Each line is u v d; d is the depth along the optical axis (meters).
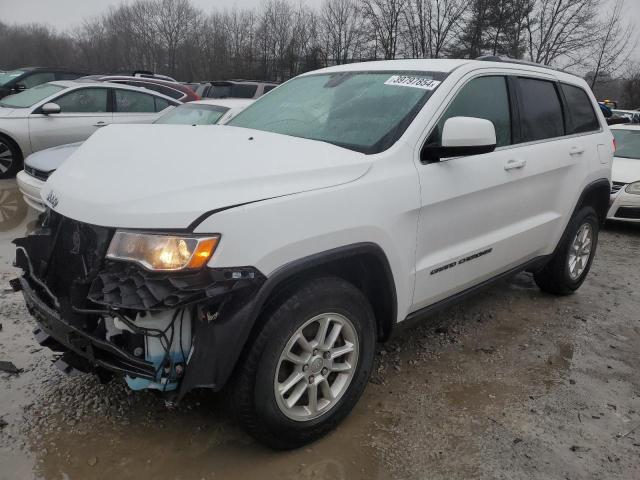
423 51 32.34
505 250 3.67
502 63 3.76
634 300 4.95
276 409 2.44
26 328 3.74
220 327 2.19
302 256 2.36
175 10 61.41
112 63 65.81
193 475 2.46
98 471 2.46
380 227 2.65
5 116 8.42
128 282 2.12
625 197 7.62
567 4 26.22
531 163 3.74
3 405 2.88
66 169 2.69
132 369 2.22
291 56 46.34
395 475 2.53
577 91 4.61
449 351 3.73
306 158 2.61
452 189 3.06
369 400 3.10
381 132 2.99
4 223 6.40
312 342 2.55
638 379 3.51
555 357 3.74
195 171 2.33
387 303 2.87
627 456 2.74
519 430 2.90
